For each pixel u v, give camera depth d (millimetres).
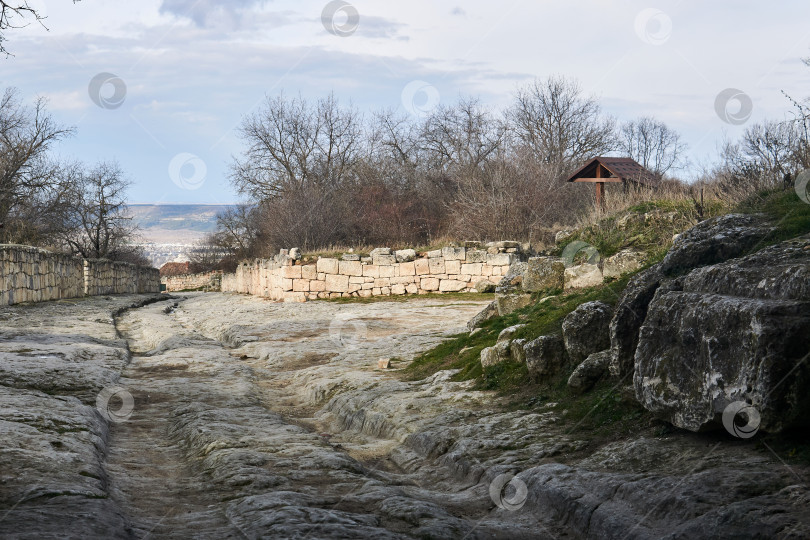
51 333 14281
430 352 11320
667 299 5535
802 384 4340
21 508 4059
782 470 4184
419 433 6941
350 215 32375
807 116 9117
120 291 39000
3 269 20000
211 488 5277
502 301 11172
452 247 24422
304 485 5293
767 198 8156
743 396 4523
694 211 11562
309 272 25172
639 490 4379
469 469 5785
